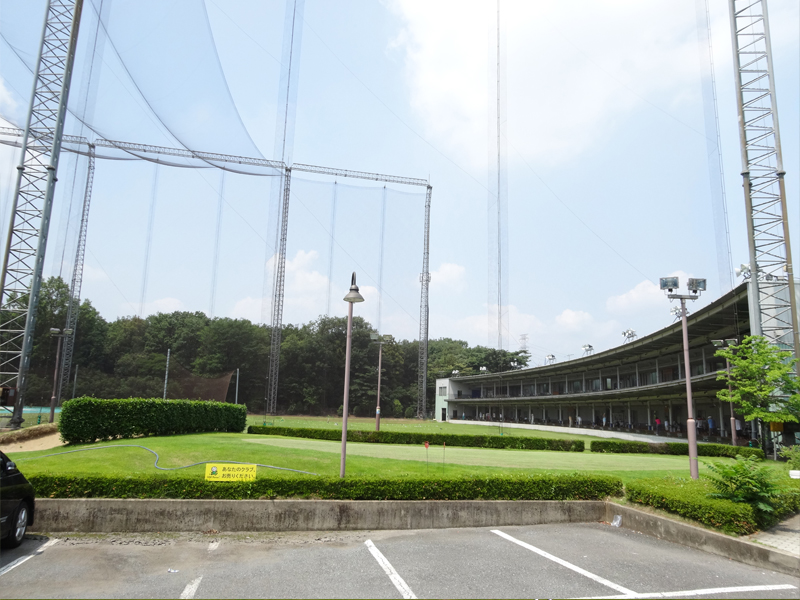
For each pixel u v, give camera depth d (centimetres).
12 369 2111
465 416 7850
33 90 1956
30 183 1992
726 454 2494
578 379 6066
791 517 896
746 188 2839
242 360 5859
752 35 2905
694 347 3841
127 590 548
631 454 2505
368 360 7150
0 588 540
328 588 568
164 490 868
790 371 2381
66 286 4656
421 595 551
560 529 921
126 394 4588
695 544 787
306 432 2577
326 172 5403
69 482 854
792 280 2695
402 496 938
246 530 852
